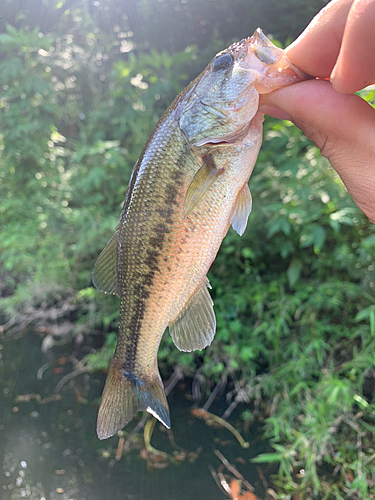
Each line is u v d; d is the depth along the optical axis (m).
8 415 0.39
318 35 0.16
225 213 0.17
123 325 0.19
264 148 0.50
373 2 0.13
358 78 0.14
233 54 0.17
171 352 0.43
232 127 0.17
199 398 0.40
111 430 0.19
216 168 0.17
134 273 0.18
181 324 0.18
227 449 0.35
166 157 0.17
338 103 0.15
